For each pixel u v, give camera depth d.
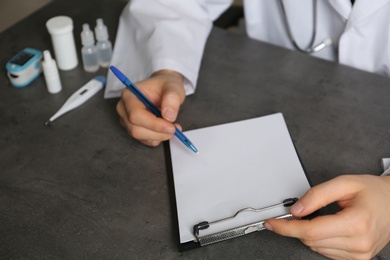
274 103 0.80
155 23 0.88
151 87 0.76
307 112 0.78
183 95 0.76
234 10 1.26
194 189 0.65
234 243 0.59
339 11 0.87
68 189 0.67
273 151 0.70
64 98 0.82
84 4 1.05
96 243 0.60
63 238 0.60
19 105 0.80
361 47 0.92
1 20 1.98
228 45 0.93
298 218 0.60
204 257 0.58
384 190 0.59
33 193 0.66
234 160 0.69
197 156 0.70
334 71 0.86
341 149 0.71
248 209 0.61
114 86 0.81
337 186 0.57
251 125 0.75
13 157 0.71
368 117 0.77
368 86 0.83
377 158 0.70
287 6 0.96
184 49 0.85
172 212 0.63
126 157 0.71
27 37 0.95
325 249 0.57
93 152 0.72
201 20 0.91
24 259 0.58
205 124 0.76
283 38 1.07
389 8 0.84
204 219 0.61
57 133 0.75
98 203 0.65
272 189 0.64
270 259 0.58
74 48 0.87
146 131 0.70
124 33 0.93
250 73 0.86
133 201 0.65
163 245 0.59
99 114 0.79
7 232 0.61
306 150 0.71
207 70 0.87
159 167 0.70
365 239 0.54
